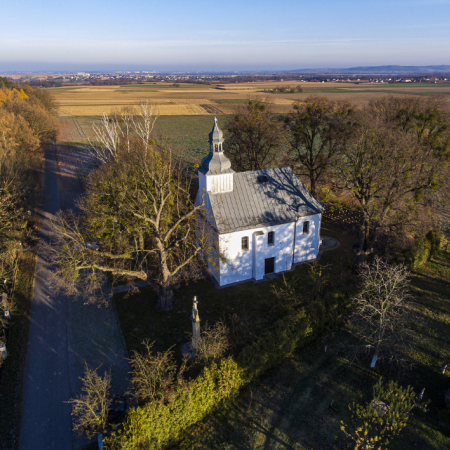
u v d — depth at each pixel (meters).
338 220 51.25
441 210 47.06
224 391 22.50
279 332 25.62
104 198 35.97
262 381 24.94
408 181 34.00
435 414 22.09
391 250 39.94
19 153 67.12
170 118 151.12
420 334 29.03
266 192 37.69
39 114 89.62
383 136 34.78
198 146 100.94
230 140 59.38
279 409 22.72
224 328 28.05
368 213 35.34
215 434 21.25
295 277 37.91
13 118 73.38
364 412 21.22
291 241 38.75
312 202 39.69
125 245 32.84
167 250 32.22
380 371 25.64
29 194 60.72
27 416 22.84
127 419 19.00
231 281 37.34
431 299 33.47
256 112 56.19
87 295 35.53
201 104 185.88
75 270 28.58
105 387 21.53
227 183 35.75
